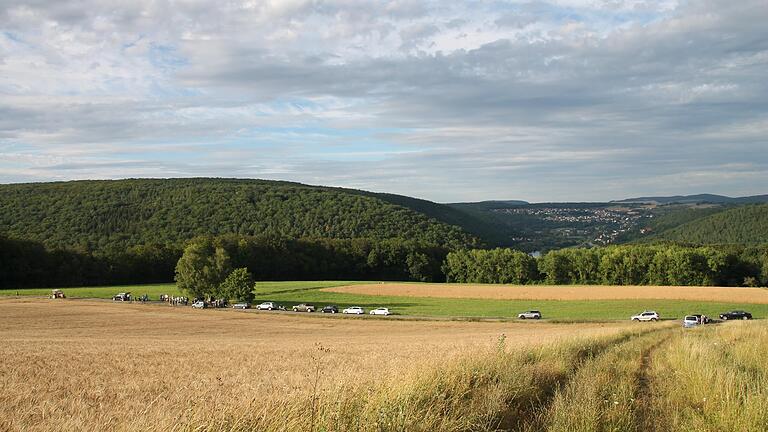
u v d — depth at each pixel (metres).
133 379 20.25
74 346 35.16
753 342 21.11
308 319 67.31
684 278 104.38
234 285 85.00
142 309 76.44
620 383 12.02
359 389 8.66
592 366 14.34
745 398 9.84
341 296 96.12
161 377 20.73
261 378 19.17
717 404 10.07
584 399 9.47
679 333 32.22
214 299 86.56
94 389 17.58
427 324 61.25
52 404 14.10
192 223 157.75
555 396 10.05
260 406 7.75
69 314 69.38
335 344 36.97
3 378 20.33
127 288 107.50
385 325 60.47
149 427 7.59
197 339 44.94
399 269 138.25
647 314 64.12
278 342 40.44
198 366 24.41
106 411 12.59
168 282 124.12
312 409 7.11
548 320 63.56
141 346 35.75
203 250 89.75
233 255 126.81
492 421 8.45
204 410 7.99
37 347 33.72
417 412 7.84
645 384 13.24
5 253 102.62
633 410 9.83
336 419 7.15
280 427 6.97
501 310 77.44
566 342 18.77
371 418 7.33
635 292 90.62
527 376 11.27
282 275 133.12
